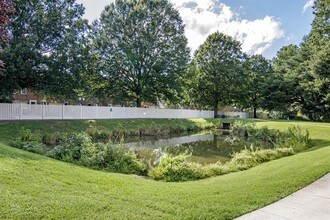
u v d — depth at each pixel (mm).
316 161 9188
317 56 33344
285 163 9359
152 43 34719
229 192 5727
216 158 13961
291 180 6676
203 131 30516
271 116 49375
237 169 9820
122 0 35000
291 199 5387
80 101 40375
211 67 44156
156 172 8703
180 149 16875
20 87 22078
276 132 21234
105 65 33938
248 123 28922
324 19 30734
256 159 11133
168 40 35781
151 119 30922
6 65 17922
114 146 10570
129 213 4309
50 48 22422
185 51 36344
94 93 34812
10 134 15680
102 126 22812
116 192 5430
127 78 35312
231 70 43875
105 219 4043
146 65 35000
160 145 18688
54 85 22062
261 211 4742
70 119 22891
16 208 4102
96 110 25891
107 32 34688
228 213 4559
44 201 4473
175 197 5305
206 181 7609
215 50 44469
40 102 36406
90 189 5469
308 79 37875
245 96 46500
